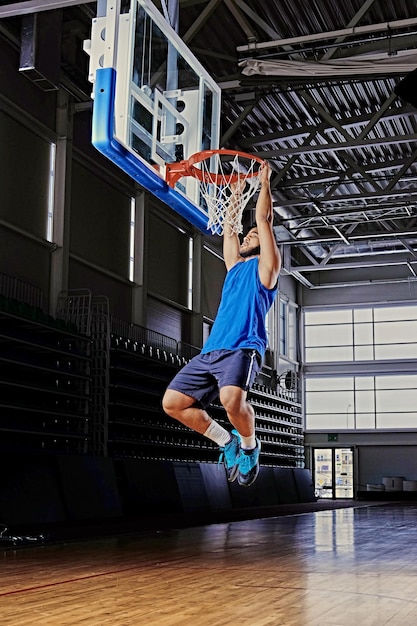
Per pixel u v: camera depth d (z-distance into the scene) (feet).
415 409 121.08
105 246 74.23
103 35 22.16
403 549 32.86
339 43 57.52
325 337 127.65
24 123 62.49
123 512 58.85
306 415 126.52
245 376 14.35
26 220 62.75
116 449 69.87
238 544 35.24
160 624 14.88
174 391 14.96
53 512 49.85
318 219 105.81
